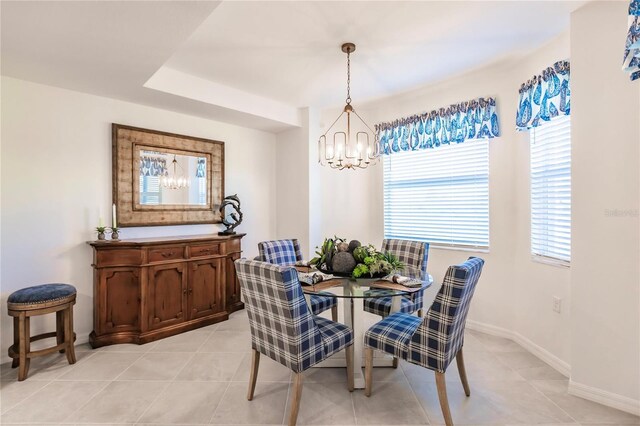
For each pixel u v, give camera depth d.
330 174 4.35
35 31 1.97
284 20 2.22
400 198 3.99
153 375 2.44
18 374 2.41
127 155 3.25
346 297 2.03
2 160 2.62
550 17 2.23
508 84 3.06
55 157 2.87
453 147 3.51
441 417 1.95
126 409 2.03
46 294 2.46
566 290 2.46
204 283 3.47
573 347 2.20
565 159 2.49
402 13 2.15
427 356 1.87
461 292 1.76
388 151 3.96
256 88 3.53
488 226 3.25
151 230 3.48
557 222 2.57
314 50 2.66
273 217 4.61
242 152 4.27
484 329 3.26
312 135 4.22
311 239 4.21
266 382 2.35
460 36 2.46
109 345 2.96
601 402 2.08
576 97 2.18
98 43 2.13
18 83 2.69
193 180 3.77
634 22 1.55
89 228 3.05
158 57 2.33
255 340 2.08
